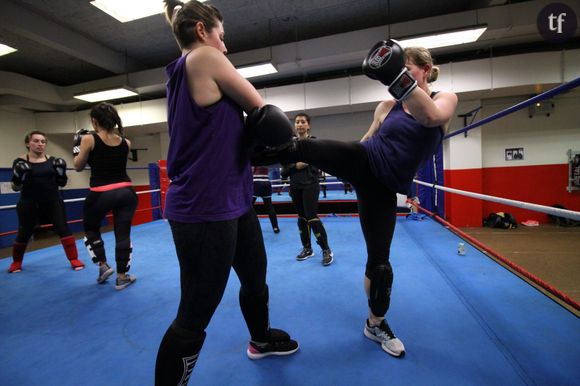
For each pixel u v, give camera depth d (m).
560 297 1.16
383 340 1.25
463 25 4.27
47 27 4.22
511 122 5.73
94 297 1.95
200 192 0.75
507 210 5.82
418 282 1.95
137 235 3.92
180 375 0.79
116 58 5.42
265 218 5.12
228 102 0.79
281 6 4.27
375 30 4.68
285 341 1.25
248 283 1.06
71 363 1.26
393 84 0.85
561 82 4.67
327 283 2.01
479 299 1.69
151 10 3.40
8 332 1.53
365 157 1.09
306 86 5.74
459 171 5.65
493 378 1.06
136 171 8.77
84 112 6.95
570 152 5.50
